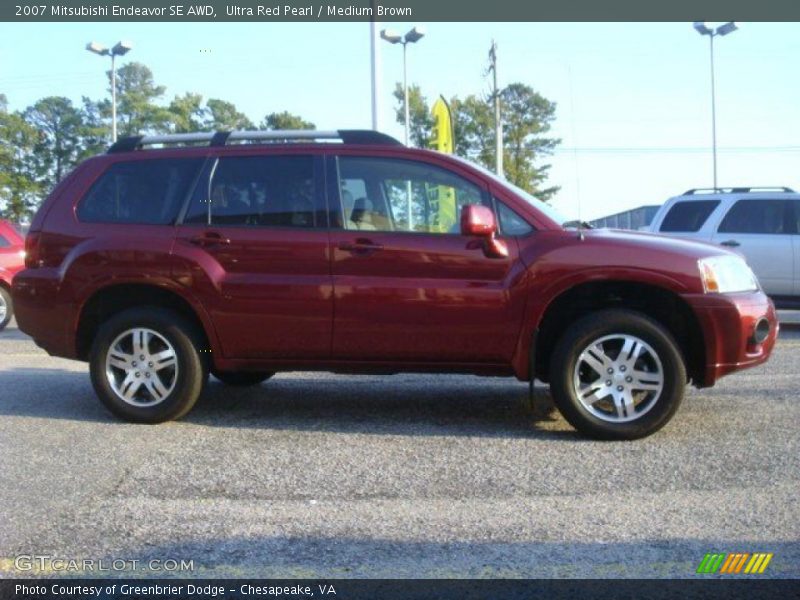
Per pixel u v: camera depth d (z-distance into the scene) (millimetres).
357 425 6609
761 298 6266
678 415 6809
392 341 6219
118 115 37531
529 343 6094
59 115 38719
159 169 6676
